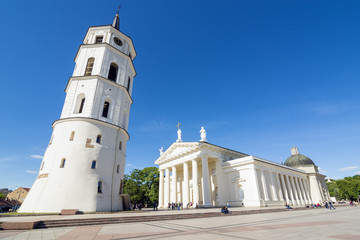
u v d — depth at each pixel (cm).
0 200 6281
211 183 4128
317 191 5641
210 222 1379
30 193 2233
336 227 1020
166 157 4562
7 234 935
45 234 922
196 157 3712
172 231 964
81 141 2345
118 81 2933
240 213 2219
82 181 2186
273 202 3584
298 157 6431
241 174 3653
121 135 2797
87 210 2075
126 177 5709
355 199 7006
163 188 4981
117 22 3525
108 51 2931
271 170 4047
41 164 2478
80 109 2650
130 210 2533
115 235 864
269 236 786
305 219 1498
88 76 2689
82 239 784
